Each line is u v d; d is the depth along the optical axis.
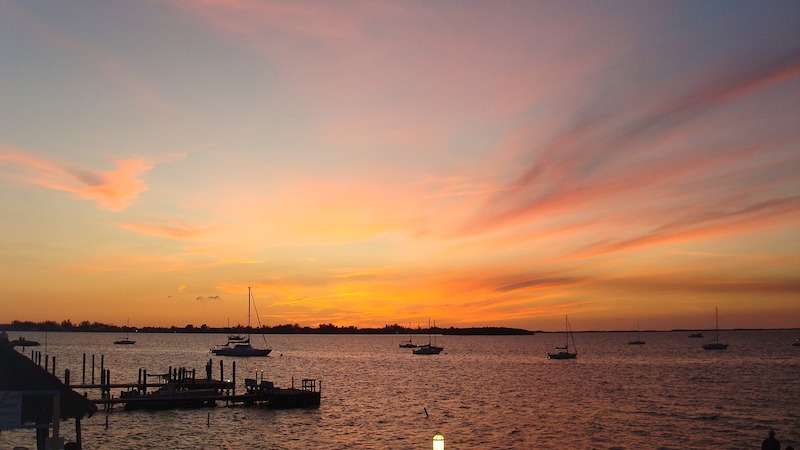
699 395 83.94
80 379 98.44
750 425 58.78
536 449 48.00
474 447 48.75
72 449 31.12
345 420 60.34
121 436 50.81
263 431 53.97
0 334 28.92
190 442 49.16
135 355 188.38
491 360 184.12
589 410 69.38
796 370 131.62
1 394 25.58
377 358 196.50
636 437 52.91
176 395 64.94
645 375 120.38
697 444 50.00
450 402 76.81
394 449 47.62
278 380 108.44
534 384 102.25
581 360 179.75
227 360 168.50
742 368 138.75
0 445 45.00
